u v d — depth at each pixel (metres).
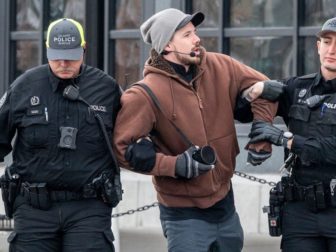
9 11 27.45
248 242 21.81
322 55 13.11
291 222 13.27
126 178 23.78
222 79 13.56
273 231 13.45
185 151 13.15
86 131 13.23
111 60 26.44
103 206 13.41
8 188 13.51
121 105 13.44
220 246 13.64
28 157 13.34
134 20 26.05
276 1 24.16
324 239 13.23
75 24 13.29
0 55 27.55
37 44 27.16
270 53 24.27
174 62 13.40
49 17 26.98
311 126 13.12
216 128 13.49
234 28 24.58
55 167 13.19
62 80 13.30
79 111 13.25
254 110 13.47
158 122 13.34
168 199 13.48
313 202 13.02
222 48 24.59
